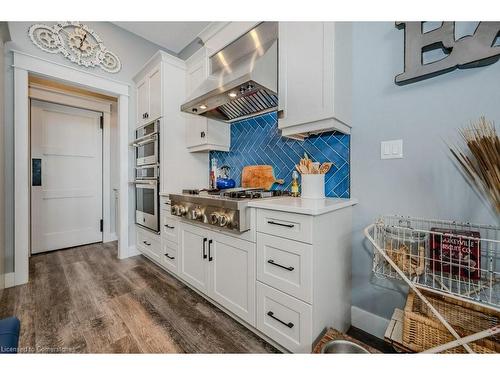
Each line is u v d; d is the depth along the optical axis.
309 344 1.07
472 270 0.90
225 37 1.89
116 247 3.10
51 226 2.93
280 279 1.17
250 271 1.33
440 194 1.15
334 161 1.55
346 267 1.41
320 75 1.26
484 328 0.95
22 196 2.01
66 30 2.26
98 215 3.32
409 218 1.24
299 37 1.34
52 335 1.35
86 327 1.42
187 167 2.47
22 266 2.00
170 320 1.49
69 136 3.06
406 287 1.29
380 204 1.35
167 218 2.13
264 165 2.00
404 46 1.22
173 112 2.35
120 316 1.53
